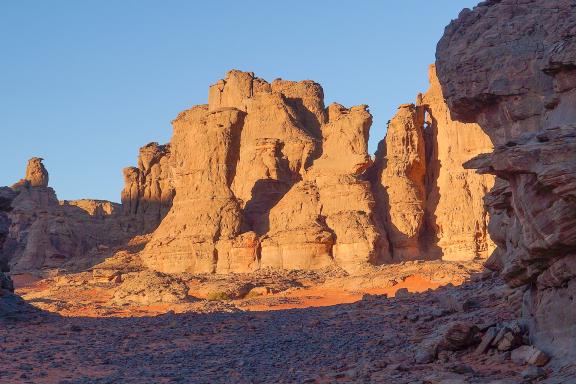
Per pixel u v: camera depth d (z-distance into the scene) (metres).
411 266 54.38
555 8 23.20
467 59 24.00
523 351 14.82
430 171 69.31
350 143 67.88
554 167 13.23
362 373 15.67
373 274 53.47
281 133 72.50
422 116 70.50
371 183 70.12
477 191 64.50
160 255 68.69
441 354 16.33
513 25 23.53
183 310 41.97
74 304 49.03
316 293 51.81
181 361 19.52
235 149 73.62
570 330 14.02
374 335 21.88
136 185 93.62
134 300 49.97
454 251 63.69
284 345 21.45
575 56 16.20
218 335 24.48
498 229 21.70
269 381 16.08
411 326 22.48
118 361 19.64
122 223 92.38
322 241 62.47
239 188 72.44
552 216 13.63
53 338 24.31
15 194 36.12
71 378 17.05
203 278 59.00
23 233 98.06
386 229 65.88
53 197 107.81
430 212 67.31
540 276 14.87
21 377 17.05
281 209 67.25
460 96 24.23
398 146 68.81
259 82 78.62
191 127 76.19
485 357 15.61
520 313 19.14
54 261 85.56
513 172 14.55
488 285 25.83
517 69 22.88
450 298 24.16
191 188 72.25
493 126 24.20
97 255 83.19
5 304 30.80
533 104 22.61
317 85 78.38
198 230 68.19
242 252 65.19
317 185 67.81
